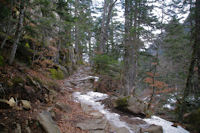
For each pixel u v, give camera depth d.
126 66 10.05
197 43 6.13
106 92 9.98
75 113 5.43
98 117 5.34
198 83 6.28
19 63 6.59
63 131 3.82
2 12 4.14
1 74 4.37
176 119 6.28
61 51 14.67
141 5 9.84
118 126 4.68
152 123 5.19
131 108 6.07
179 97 7.54
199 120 1.54
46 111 4.32
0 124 2.85
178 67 9.63
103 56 9.78
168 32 9.15
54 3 7.98
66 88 9.09
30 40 8.46
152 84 7.42
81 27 15.87
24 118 3.48
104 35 14.10
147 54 10.86
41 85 6.12
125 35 9.20
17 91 4.30
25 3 5.25
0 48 5.59
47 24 6.85
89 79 12.10
